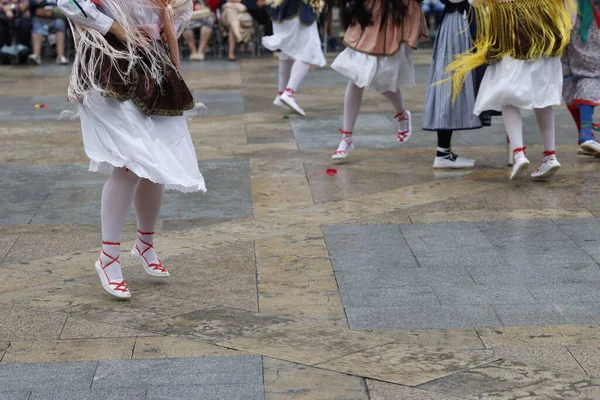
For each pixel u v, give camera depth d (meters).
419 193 7.02
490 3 6.92
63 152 8.87
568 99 8.04
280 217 6.43
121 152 4.49
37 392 3.71
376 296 4.79
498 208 6.51
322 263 5.37
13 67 17.55
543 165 7.19
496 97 7.00
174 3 4.70
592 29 7.77
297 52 10.80
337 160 8.22
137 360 4.01
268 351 4.09
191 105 4.75
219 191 7.24
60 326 4.44
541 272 5.12
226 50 19.81
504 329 4.31
